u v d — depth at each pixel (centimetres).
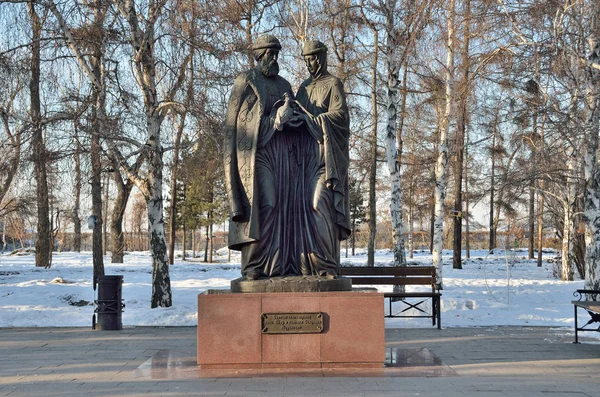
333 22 2069
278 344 757
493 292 1898
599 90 1630
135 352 927
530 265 3800
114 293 1234
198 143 1995
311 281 775
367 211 4850
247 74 838
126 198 3547
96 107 1623
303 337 758
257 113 817
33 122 1548
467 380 688
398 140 2781
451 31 1955
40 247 3150
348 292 766
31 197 2973
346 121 827
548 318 1337
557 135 1909
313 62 848
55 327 1275
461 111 1958
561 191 2703
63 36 1573
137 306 1617
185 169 2416
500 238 6241
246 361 757
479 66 1853
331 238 802
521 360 824
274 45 846
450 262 4097
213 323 762
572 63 1686
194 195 4391
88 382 706
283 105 808
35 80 1658
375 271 1282
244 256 814
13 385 698
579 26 1605
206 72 1602
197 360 770
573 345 969
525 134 1914
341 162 819
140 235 7669
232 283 796
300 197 819
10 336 1126
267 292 770
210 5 1611
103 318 1226
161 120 1705
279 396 612
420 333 1130
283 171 821
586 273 1733
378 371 739
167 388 659
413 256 4991
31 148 1549
